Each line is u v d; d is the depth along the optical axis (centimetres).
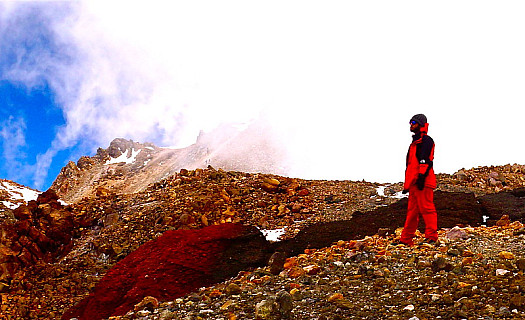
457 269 570
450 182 1647
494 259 613
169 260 1005
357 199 1520
